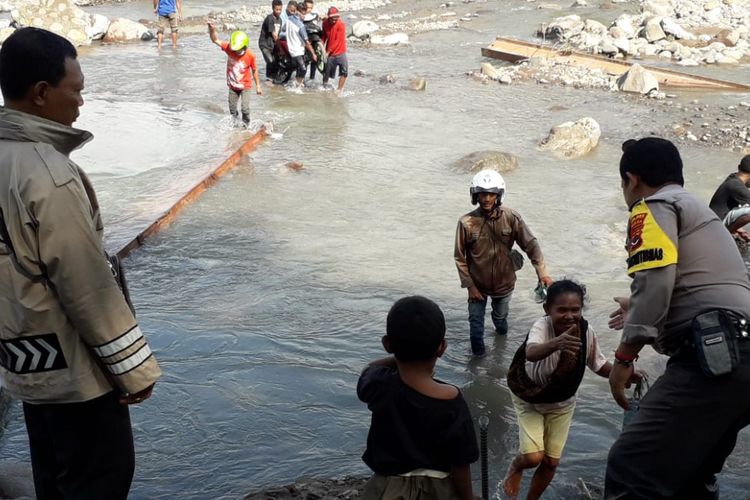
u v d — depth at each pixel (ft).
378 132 46.55
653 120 48.80
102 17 75.92
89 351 10.78
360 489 15.44
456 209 34.60
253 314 24.94
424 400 10.56
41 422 11.50
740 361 11.55
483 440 13.12
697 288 11.97
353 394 20.59
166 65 64.28
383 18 87.76
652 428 12.06
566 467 17.75
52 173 10.05
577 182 38.22
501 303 23.31
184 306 25.38
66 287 10.20
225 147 41.91
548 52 66.28
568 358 14.90
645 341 12.09
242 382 20.98
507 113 50.93
